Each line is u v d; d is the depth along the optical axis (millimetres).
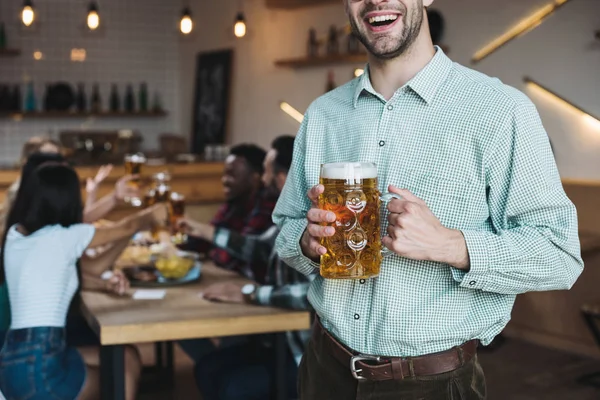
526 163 1379
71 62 7926
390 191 1299
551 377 3967
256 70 6945
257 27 6871
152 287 2918
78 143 6562
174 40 8430
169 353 3934
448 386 1448
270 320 2473
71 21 7891
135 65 8242
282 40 6504
